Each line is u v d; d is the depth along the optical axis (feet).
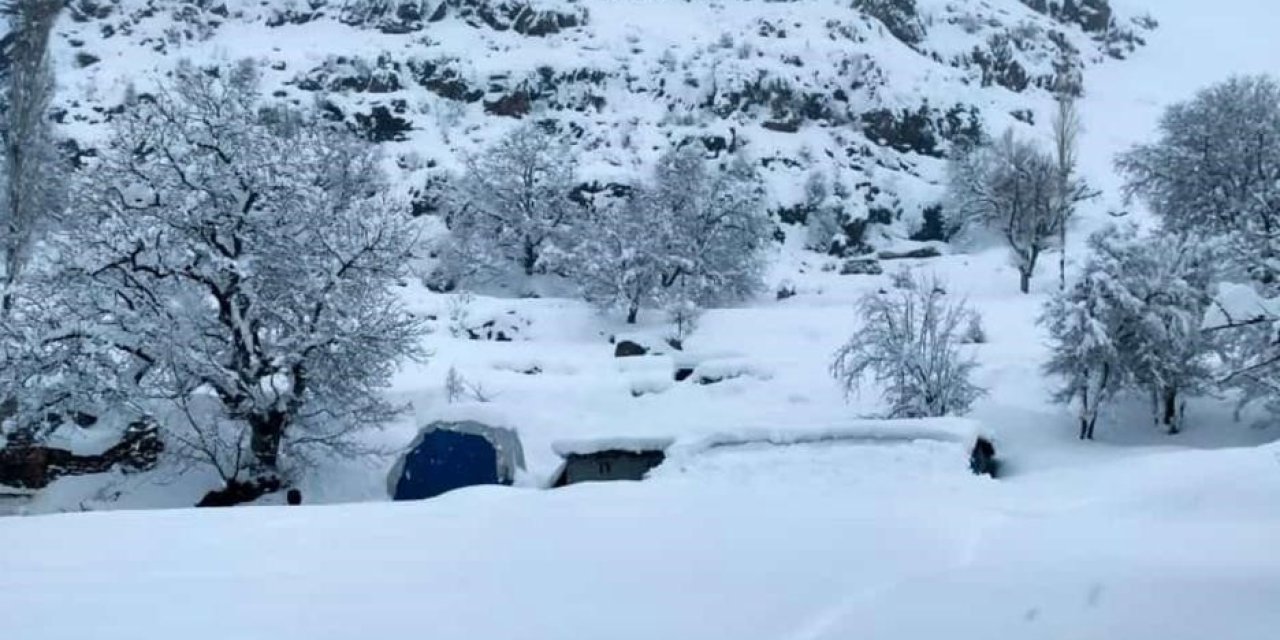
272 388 82.79
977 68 291.58
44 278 80.38
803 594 16.19
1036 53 313.12
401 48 253.03
